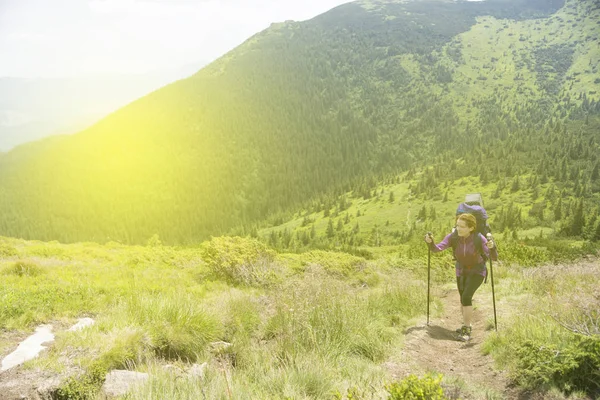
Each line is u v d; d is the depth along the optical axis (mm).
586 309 5191
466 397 4262
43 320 6523
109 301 7859
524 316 6137
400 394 3400
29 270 11539
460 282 7105
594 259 16344
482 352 5797
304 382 4434
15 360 4895
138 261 16656
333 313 6535
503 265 15930
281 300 7285
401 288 9820
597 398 3889
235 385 4230
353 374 4840
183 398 3996
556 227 160500
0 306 6508
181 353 5777
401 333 6934
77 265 14867
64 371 4594
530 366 4484
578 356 4188
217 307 7488
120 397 4137
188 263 16453
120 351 5098
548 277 10281
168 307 6578
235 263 13648
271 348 5785
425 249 24047
